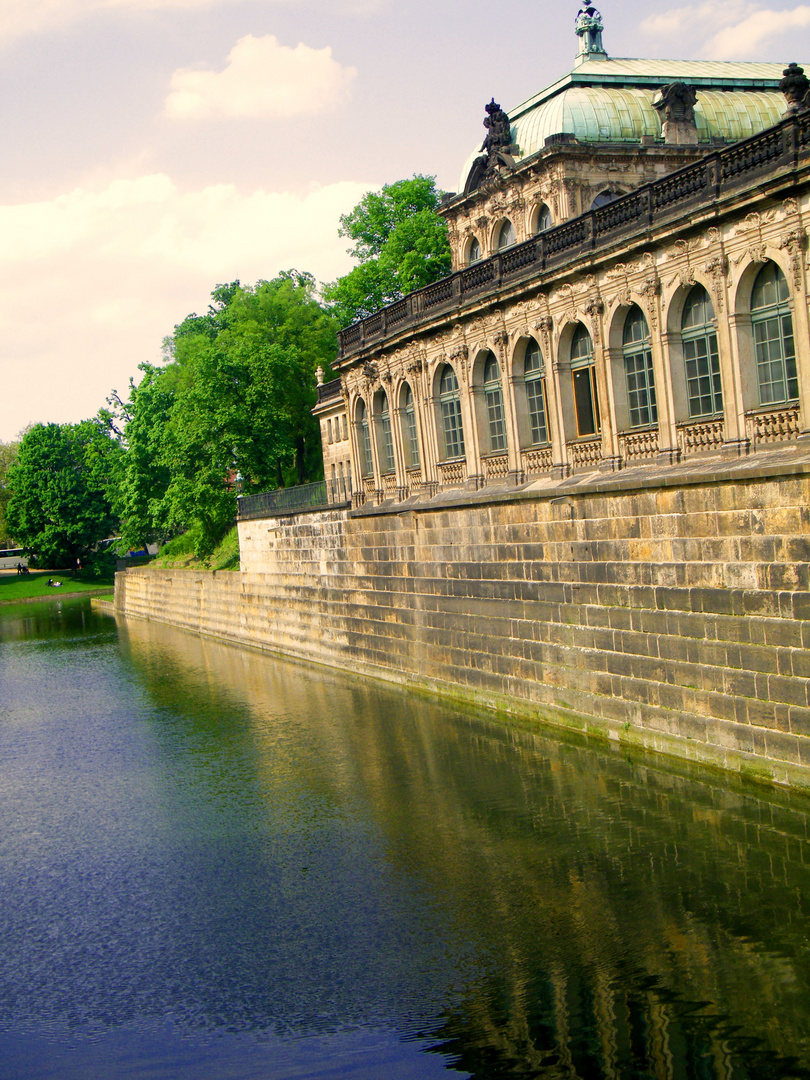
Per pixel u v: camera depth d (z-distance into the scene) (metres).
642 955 15.99
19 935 19.72
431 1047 14.03
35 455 129.38
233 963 17.44
